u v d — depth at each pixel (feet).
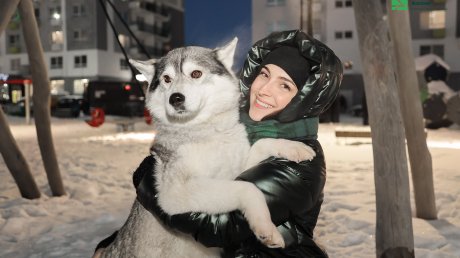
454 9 110.83
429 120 63.72
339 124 74.08
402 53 17.34
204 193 6.52
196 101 7.23
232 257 6.86
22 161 21.53
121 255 7.94
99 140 49.06
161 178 7.12
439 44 113.09
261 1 121.90
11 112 90.02
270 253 6.56
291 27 121.19
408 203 12.42
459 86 112.16
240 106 8.02
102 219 18.40
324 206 19.63
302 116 7.08
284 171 6.38
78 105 91.45
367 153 37.68
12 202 21.01
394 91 12.46
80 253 14.67
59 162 32.19
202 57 7.74
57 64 140.56
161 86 7.86
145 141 48.19
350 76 119.34
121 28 145.07
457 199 20.24
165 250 7.52
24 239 16.26
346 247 14.83
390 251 12.34
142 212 7.74
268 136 7.29
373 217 17.54
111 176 27.55
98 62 136.36
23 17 20.27
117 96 92.43
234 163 7.30
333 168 29.94
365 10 12.46
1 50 146.51
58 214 19.49
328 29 120.06
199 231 6.48
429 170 17.57
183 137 7.36
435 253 13.93
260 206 6.18
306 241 6.63
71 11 137.18
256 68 8.00
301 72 7.14
